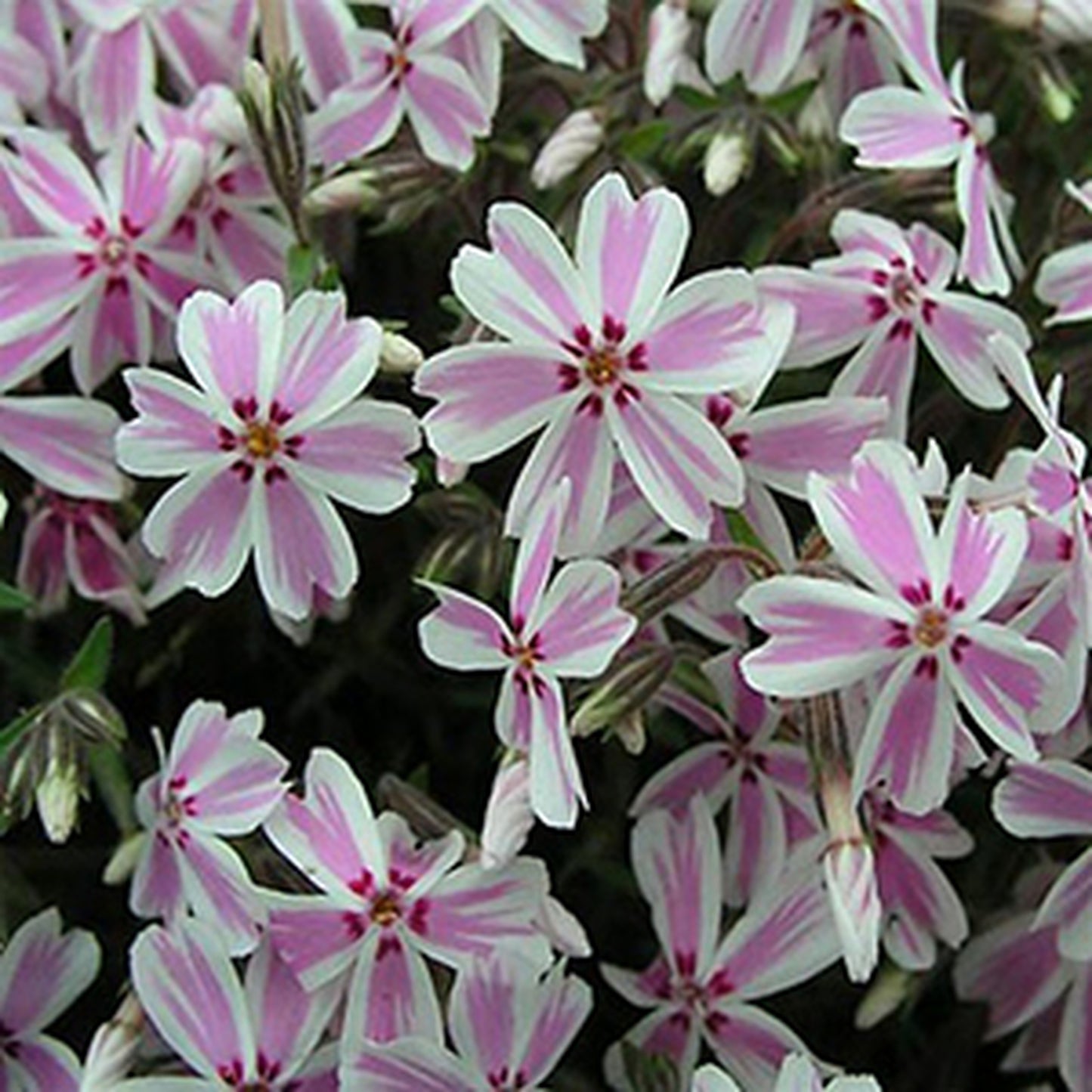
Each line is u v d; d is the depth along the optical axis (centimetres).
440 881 19
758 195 22
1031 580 19
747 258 22
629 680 19
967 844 20
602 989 21
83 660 20
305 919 19
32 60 21
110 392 22
